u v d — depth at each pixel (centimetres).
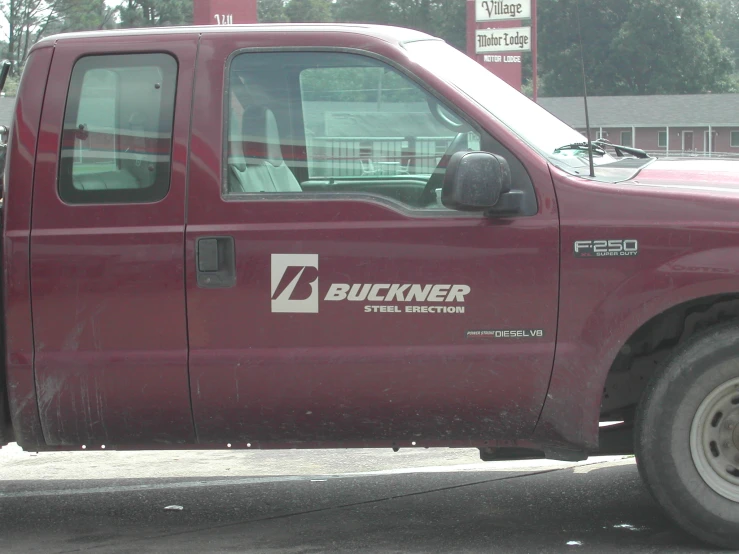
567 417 395
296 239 395
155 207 401
